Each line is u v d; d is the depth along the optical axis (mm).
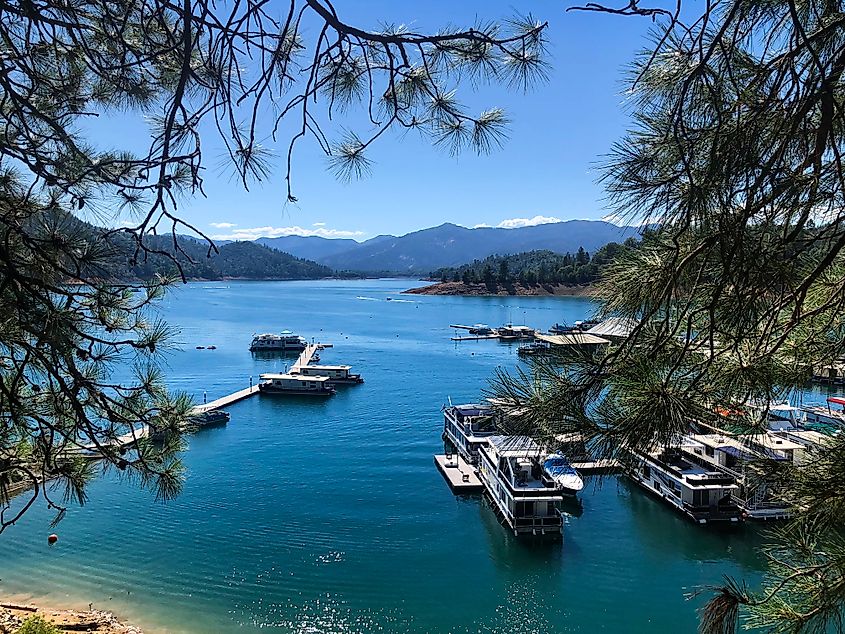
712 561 23281
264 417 45938
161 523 25859
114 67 3375
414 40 2859
